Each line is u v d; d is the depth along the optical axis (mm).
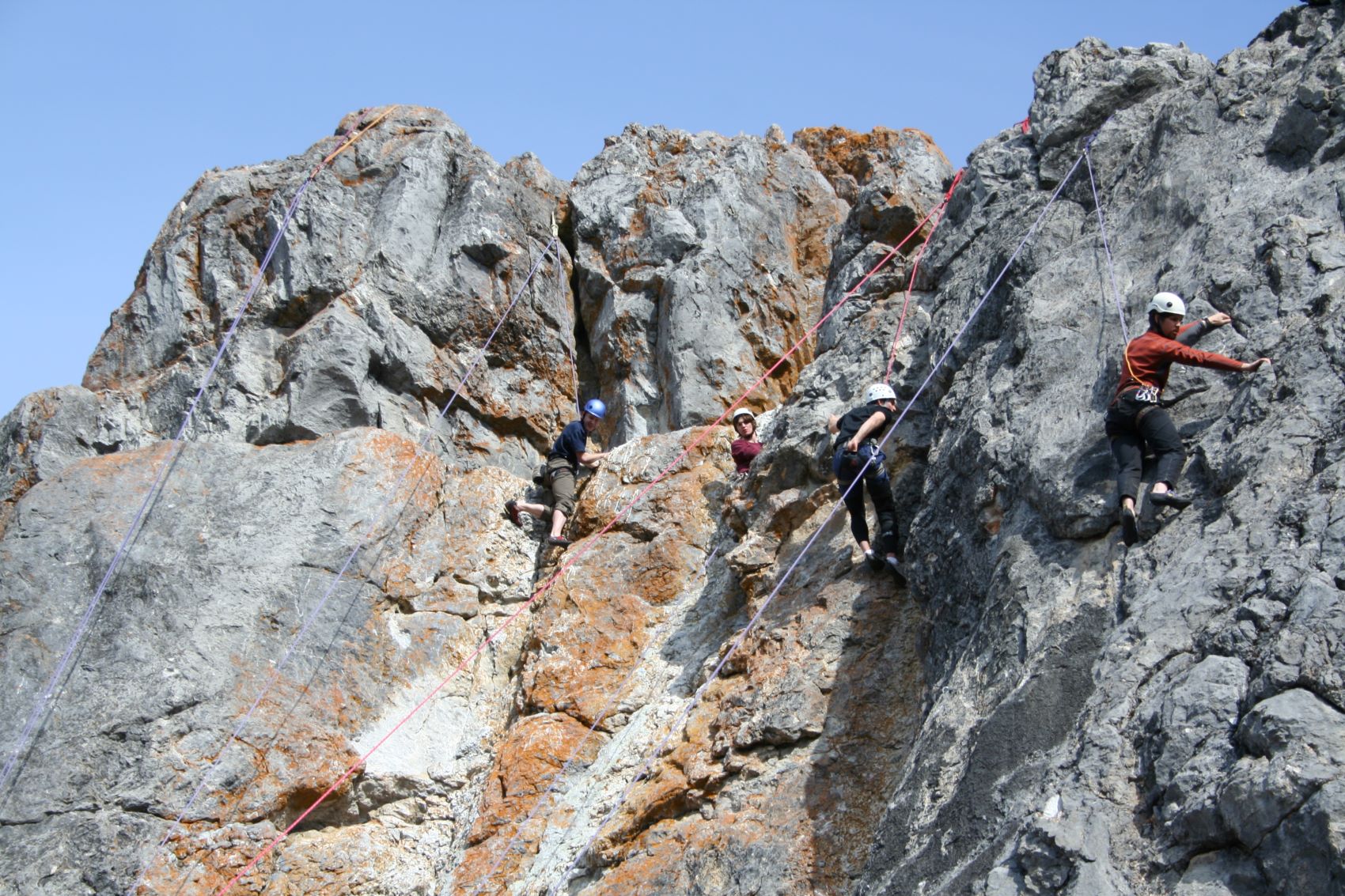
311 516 14898
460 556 15398
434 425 16594
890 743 10969
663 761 12211
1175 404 9812
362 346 16125
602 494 15586
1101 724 8047
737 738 11602
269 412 15867
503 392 17141
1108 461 9820
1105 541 9531
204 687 13570
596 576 14789
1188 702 7621
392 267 16812
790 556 13383
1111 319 11039
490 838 12688
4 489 15734
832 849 10422
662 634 14070
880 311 14945
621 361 17688
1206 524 8836
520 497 16047
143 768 13039
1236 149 11523
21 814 12734
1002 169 14305
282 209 17078
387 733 14023
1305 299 9766
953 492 11391
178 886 12570
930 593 11367
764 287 17844
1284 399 9016
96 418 16219
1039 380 11055
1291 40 12156
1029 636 9359
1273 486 8562
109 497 14820
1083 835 7477
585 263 18297
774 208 18594
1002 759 8617
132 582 14102
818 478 13742
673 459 15578
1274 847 6773
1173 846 7250
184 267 17156
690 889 10711
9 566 14242
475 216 17359
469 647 14906
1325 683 7129
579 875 11828
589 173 19047
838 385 14438
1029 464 10312
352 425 16062
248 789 13203
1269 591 7840
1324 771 6750
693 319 17312
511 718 14125
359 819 13648
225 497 14969
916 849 8812
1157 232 11516
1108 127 12992
